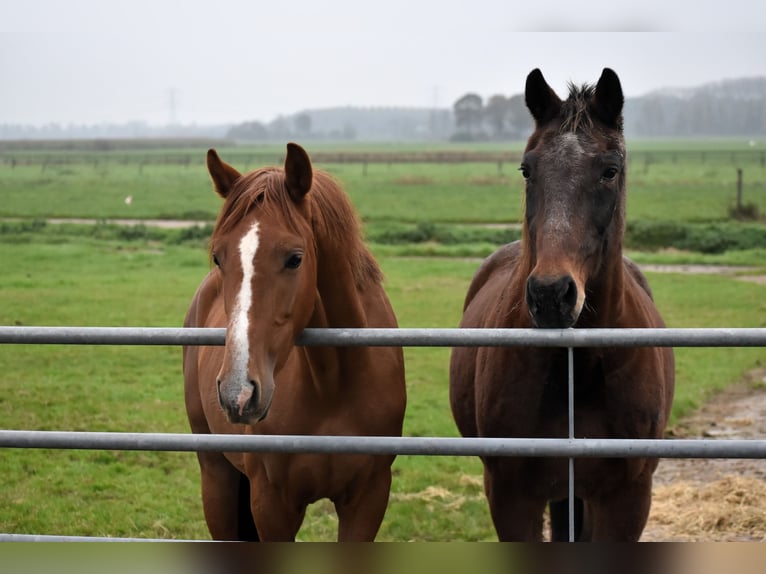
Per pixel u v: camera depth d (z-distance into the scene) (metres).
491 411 3.78
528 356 3.62
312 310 3.07
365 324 3.59
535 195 3.40
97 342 2.96
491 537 5.39
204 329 2.94
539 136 3.50
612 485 3.59
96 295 14.02
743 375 9.48
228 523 4.27
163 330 2.95
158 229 24.00
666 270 17.31
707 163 63.06
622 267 3.60
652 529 5.39
